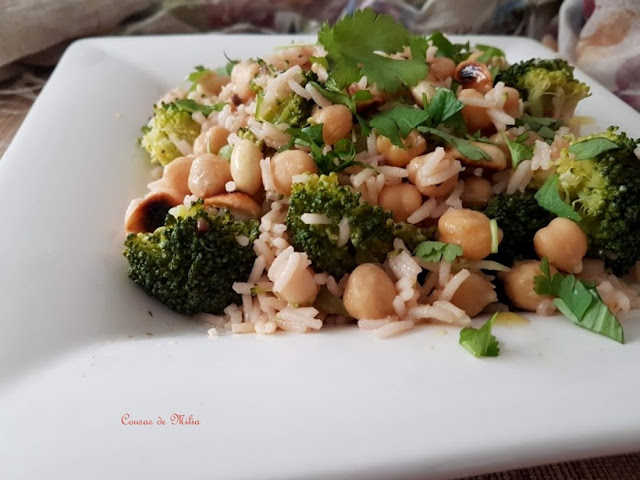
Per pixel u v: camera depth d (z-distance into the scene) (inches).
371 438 3.3
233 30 10.3
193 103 6.7
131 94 7.4
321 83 5.9
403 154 5.4
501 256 5.2
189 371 3.8
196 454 3.2
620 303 4.6
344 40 5.8
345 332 4.5
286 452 3.2
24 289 4.3
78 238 5.0
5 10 9.0
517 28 10.3
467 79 6.3
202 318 5.1
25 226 4.8
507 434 3.3
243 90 6.4
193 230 4.9
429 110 5.6
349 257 5.0
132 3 9.8
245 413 3.4
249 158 5.4
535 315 4.6
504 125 5.8
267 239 5.1
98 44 8.1
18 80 9.4
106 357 4.0
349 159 5.4
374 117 5.6
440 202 5.4
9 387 3.7
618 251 5.1
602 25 8.7
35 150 5.7
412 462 3.2
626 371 3.7
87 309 4.5
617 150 5.1
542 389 3.6
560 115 6.7
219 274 4.9
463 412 3.4
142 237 5.1
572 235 4.9
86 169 5.8
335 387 3.6
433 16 10.0
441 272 4.9
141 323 4.8
